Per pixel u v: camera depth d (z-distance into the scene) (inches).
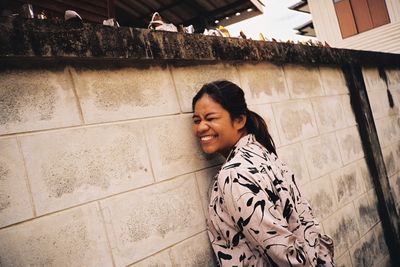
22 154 48.4
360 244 122.8
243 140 65.5
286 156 100.4
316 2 528.7
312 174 109.0
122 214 58.6
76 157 54.2
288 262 48.9
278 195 56.6
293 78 112.9
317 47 124.3
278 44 104.1
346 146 131.9
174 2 225.8
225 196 55.0
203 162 76.3
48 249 48.9
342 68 144.3
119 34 59.2
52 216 50.1
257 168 55.6
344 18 500.4
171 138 70.1
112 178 58.4
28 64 50.8
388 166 157.5
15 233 46.1
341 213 117.6
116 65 62.6
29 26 47.1
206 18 257.6
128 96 63.6
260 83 98.1
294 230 58.1
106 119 59.4
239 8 247.9
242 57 88.6
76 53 52.3
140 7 224.7
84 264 52.3
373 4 467.5
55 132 52.4
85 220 53.6
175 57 69.6
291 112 107.7
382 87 173.8
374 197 140.3
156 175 65.6
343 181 123.6
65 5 136.7
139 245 60.0
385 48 461.1
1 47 43.7
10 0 110.0
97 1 156.1
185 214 69.2
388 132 167.3
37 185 49.2
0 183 45.7
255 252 57.7
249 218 51.1
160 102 69.5
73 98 55.4
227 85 66.4
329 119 126.3
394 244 139.8
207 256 71.3
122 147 60.9
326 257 62.6
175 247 65.7
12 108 48.4
